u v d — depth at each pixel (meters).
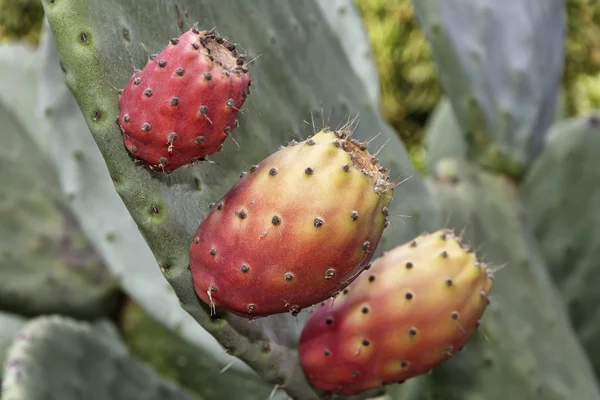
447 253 0.45
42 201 0.87
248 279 0.41
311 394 0.48
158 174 0.43
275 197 0.40
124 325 0.98
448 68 0.74
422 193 0.65
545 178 0.94
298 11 0.58
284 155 0.41
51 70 0.69
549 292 0.75
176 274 0.44
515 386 0.71
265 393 0.99
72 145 0.69
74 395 0.71
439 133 1.06
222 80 0.40
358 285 0.46
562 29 0.84
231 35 0.52
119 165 0.42
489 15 0.75
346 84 0.61
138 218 0.43
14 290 0.83
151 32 0.44
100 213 0.69
